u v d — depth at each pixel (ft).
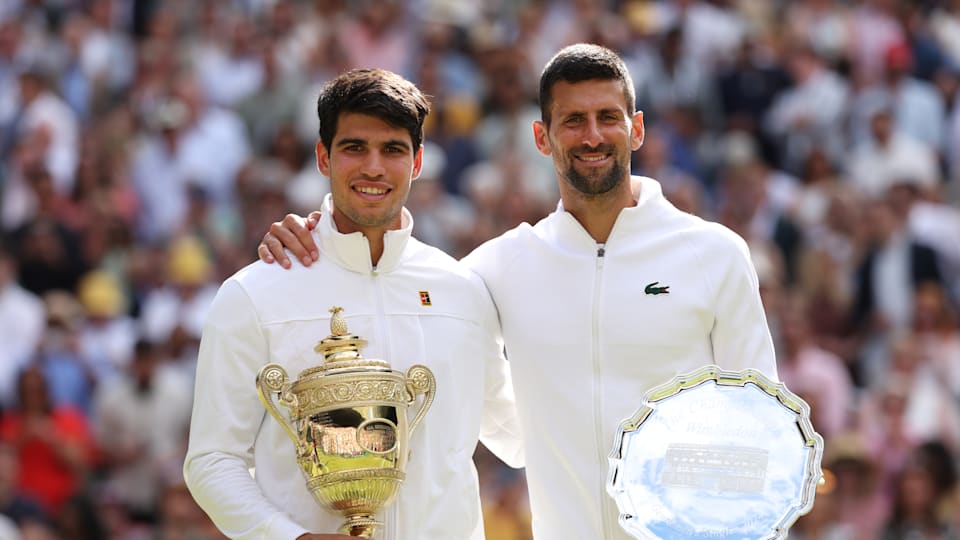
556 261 43.80
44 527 84.43
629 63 119.03
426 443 41.09
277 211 105.70
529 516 77.20
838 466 80.12
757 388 40.42
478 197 103.65
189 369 92.12
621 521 39.68
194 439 40.70
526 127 110.83
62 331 95.86
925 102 120.57
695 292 42.98
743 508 39.52
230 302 41.01
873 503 79.77
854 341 99.50
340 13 129.18
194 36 128.98
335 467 39.37
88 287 101.14
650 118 116.26
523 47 120.98
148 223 111.55
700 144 116.57
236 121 118.11
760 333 42.96
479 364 42.65
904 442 87.30
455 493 41.32
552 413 43.27
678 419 40.40
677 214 44.04
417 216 99.35
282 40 124.67
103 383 93.66
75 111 121.80
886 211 103.65
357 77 41.09
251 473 41.55
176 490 81.15
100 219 107.14
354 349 40.19
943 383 92.27
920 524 79.77
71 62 123.95
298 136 115.44
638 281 43.27
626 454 40.22
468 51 121.70
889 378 92.12
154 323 98.68
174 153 113.09
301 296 41.27
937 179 117.08
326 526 40.68
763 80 120.67
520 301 43.88
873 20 127.65
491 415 45.06
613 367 42.96
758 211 106.11
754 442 39.96
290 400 39.63
